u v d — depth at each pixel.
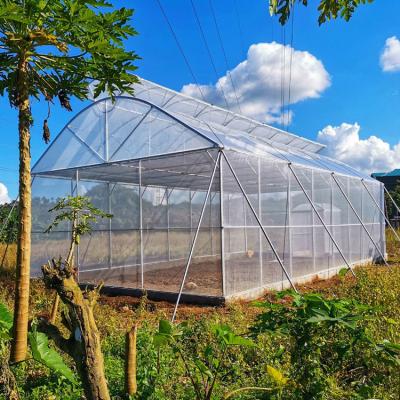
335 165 16.69
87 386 2.37
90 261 12.46
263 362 4.75
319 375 3.15
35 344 2.75
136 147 11.02
